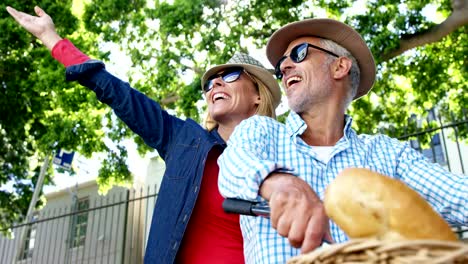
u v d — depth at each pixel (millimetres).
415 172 1931
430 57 9984
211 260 2354
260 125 1869
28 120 10492
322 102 2074
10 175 11805
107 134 10984
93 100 10422
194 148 2693
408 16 8883
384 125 10062
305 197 1149
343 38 2238
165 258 2398
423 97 9977
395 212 954
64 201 17875
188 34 9969
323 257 874
